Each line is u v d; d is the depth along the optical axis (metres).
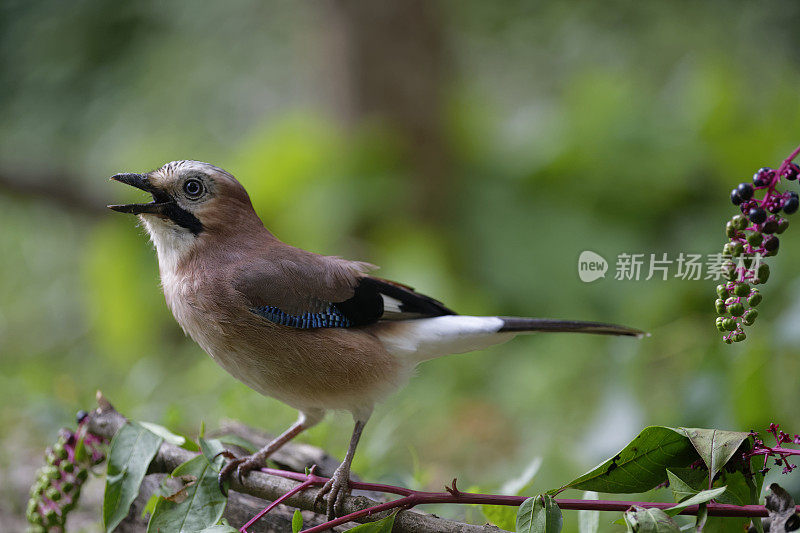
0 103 16.83
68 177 15.43
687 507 4.12
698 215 12.14
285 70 17.38
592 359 10.66
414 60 13.84
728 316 3.95
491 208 13.21
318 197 12.92
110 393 9.38
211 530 4.40
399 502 4.33
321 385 5.48
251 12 17.14
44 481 5.26
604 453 7.86
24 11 16.62
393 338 5.70
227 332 5.46
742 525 4.17
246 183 13.03
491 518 5.07
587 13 16.06
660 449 4.28
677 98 13.12
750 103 13.13
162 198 5.69
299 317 5.45
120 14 16.61
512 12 16.36
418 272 11.88
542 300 12.40
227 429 6.29
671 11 15.59
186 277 5.59
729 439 4.13
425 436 9.62
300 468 5.77
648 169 12.39
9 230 17.00
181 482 5.18
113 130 17.09
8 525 6.52
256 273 5.47
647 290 11.18
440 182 13.56
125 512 4.83
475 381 11.17
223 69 17.39
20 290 16.00
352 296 5.59
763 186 3.88
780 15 14.93
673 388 8.57
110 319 13.59
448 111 14.08
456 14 15.98
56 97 16.77
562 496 7.43
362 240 13.17
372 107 13.81
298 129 13.41
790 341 6.70
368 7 13.72
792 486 5.73
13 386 9.08
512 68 16.98
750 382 6.71
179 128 17.06
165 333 13.60
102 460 5.36
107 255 13.63
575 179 12.83
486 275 12.84
